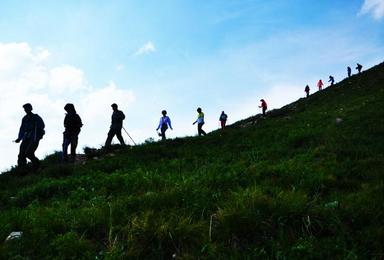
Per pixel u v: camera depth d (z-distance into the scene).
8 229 7.04
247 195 7.41
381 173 9.55
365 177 9.62
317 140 15.51
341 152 12.78
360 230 6.47
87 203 9.03
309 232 6.43
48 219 7.47
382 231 6.17
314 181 9.23
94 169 14.38
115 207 7.85
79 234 6.94
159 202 7.96
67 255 6.18
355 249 5.76
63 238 6.50
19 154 15.45
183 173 11.80
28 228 7.14
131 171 13.15
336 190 8.71
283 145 15.89
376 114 19.28
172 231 6.40
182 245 6.26
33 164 15.46
